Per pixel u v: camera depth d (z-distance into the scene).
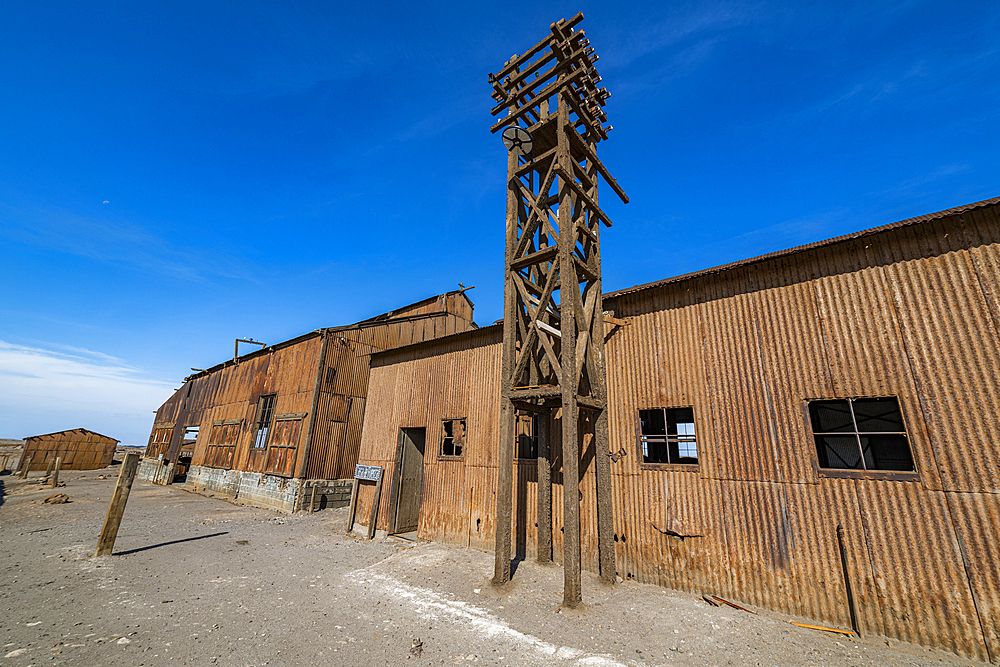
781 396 6.78
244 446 21.52
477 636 5.60
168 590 7.28
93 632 5.55
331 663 4.95
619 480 8.09
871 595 5.55
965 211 5.68
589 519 8.34
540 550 8.45
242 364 24.84
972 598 4.97
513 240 8.93
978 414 5.28
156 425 34.88
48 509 15.96
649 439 8.02
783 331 6.96
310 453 16.83
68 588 7.22
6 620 5.82
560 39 9.09
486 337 11.29
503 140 9.35
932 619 5.13
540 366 9.47
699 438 7.41
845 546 5.85
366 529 12.68
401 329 21.44
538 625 5.84
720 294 7.74
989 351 5.33
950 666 4.84
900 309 6.01
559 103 8.83
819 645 5.29
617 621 5.85
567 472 6.73
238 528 13.29
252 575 8.26
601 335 8.73
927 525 5.38
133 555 9.52
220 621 6.04
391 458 12.80
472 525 10.12
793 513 6.34
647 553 7.48
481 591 7.11
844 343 6.37
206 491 23.39
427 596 7.00
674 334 8.11
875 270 6.31
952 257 5.77
